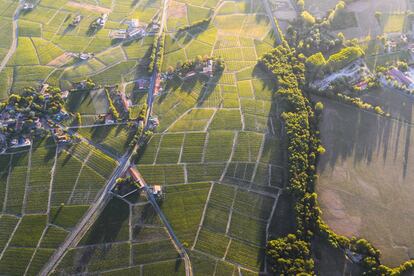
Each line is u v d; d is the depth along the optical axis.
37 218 163.12
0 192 171.50
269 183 166.75
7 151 183.38
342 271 142.62
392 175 166.00
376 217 154.75
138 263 149.12
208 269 146.38
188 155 178.00
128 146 182.25
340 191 161.88
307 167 166.25
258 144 179.62
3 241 158.00
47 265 150.50
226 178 169.50
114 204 164.00
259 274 144.12
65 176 174.38
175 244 152.50
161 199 163.88
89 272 148.12
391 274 138.00
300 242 145.62
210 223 157.00
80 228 158.62
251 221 156.62
